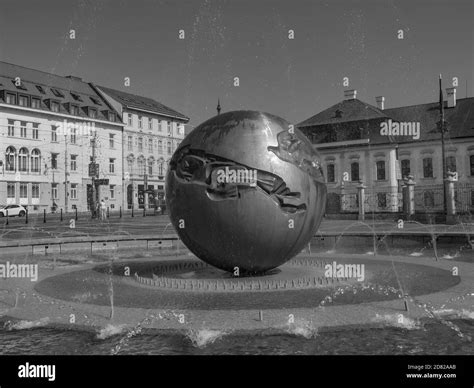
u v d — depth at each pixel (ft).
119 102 204.44
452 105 195.83
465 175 181.88
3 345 19.60
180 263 40.47
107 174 196.85
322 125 204.13
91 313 22.63
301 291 27.09
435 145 186.39
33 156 171.42
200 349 18.54
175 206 29.63
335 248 59.88
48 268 39.37
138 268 38.37
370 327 20.38
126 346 19.01
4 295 27.66
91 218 143.23
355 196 171.63
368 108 201.05
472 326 20.75
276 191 28.45
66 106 184.03
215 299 25.26
